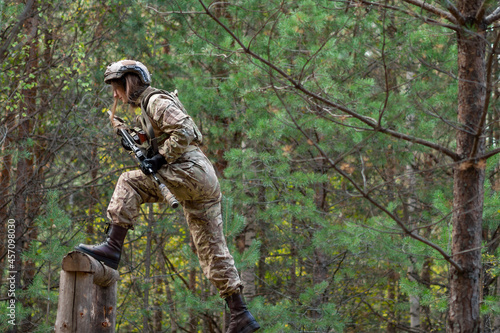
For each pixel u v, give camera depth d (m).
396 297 17.45
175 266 19.34
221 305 10.77
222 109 11.59
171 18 12.19
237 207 12.62
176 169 4.04
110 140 13.83
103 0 13.61
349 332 15.83
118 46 14.30
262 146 11.87
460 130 5.78
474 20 5.62
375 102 8.10
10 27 11.22
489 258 8.70
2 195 12.48
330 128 8.55
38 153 14.73
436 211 10.91
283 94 8.92
